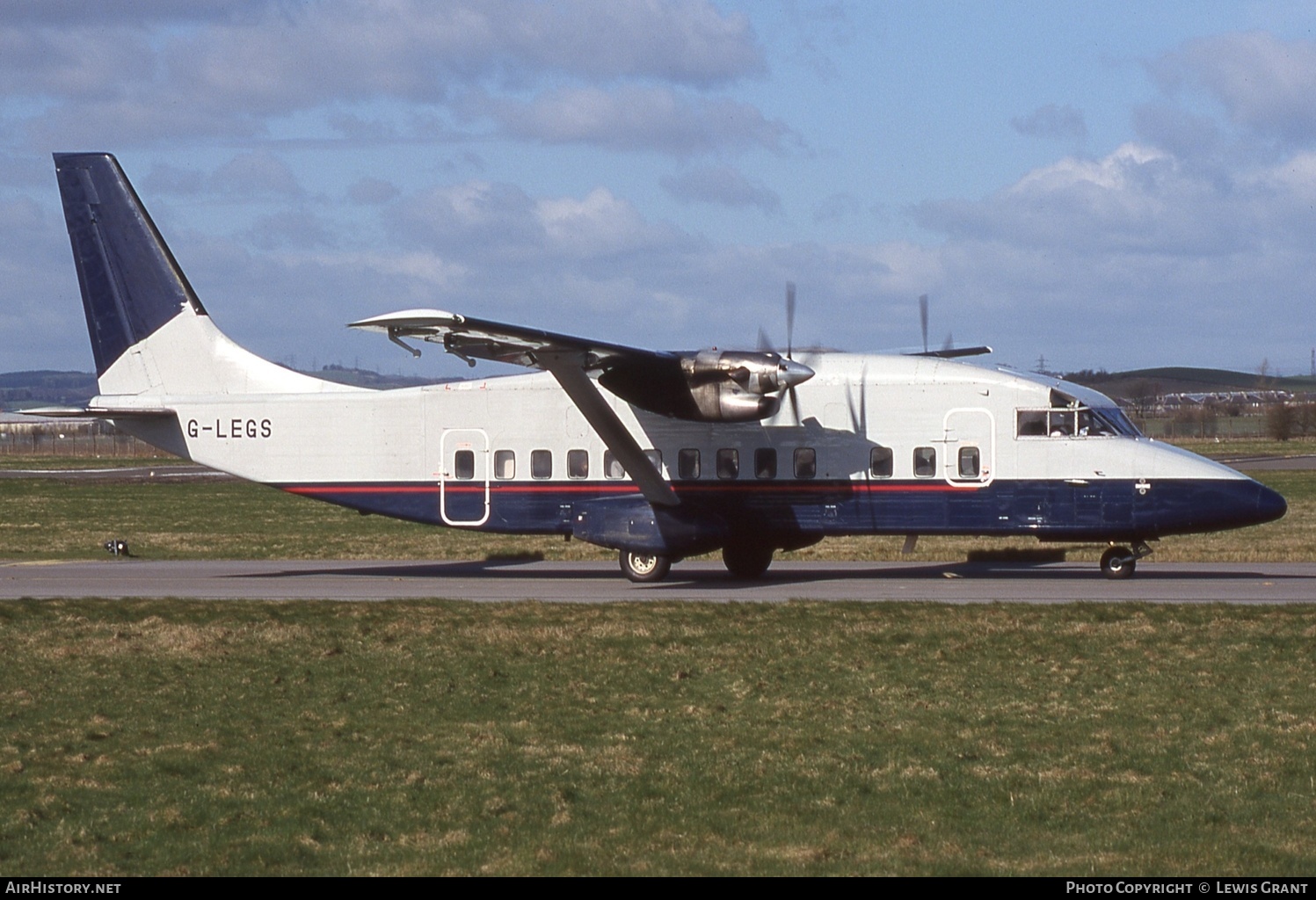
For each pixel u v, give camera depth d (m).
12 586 50.38
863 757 24.33
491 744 25.45
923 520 48.31
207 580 52.66
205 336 54.34
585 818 20.94
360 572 56.16
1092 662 32.66
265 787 22.66
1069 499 47.62
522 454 51.31
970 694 29.39
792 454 49.06
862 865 18.50
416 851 19.39
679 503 48.97
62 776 23.27
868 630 37.00
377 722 27.36
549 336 43.09
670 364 48.25
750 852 19.22
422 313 40.44
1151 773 23.09
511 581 51.59
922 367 48.91
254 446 53.44
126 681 31.70
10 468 166.75
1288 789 22.02
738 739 25.73
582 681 31.34
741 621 38.66
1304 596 43.25
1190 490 46.97
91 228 54.78
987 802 21.52
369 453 52.56
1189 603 40.66
